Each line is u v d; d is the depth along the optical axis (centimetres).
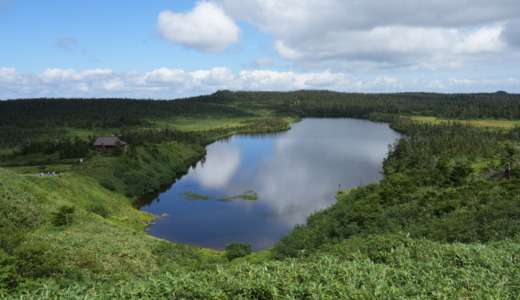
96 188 8125
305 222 7338
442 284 1564
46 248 2681
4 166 12425
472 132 17762
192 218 7719
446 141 14550
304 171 12425
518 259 1947
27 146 15225
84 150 13788
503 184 5488
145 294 1448
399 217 4503
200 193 9812
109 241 3784
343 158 14775
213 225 7281
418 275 1739
